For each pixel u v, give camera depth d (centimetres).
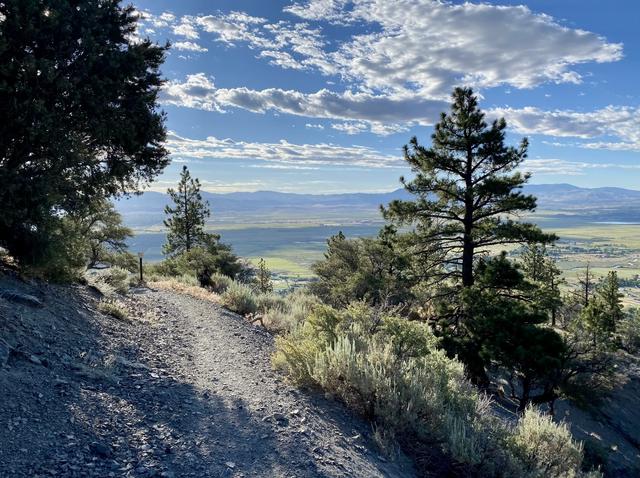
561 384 2345
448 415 618
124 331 955
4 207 995
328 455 506
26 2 1070
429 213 2420
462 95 2380
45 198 1083
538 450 681
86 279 1389
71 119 1213
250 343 1095
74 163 1212
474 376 2042
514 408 2025
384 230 3006
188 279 2766
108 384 598
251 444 501
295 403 662
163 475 396
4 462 362
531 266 5241
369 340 834
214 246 4331
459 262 2417
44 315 834
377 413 636
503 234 2186
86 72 1196
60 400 501
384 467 521
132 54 1280
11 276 1036
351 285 2623
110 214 3462
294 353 796
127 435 464
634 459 2369
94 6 1272
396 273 2808
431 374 729
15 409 451
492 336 2008
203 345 1020
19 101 1047
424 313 2453
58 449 403
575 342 2528
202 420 546
